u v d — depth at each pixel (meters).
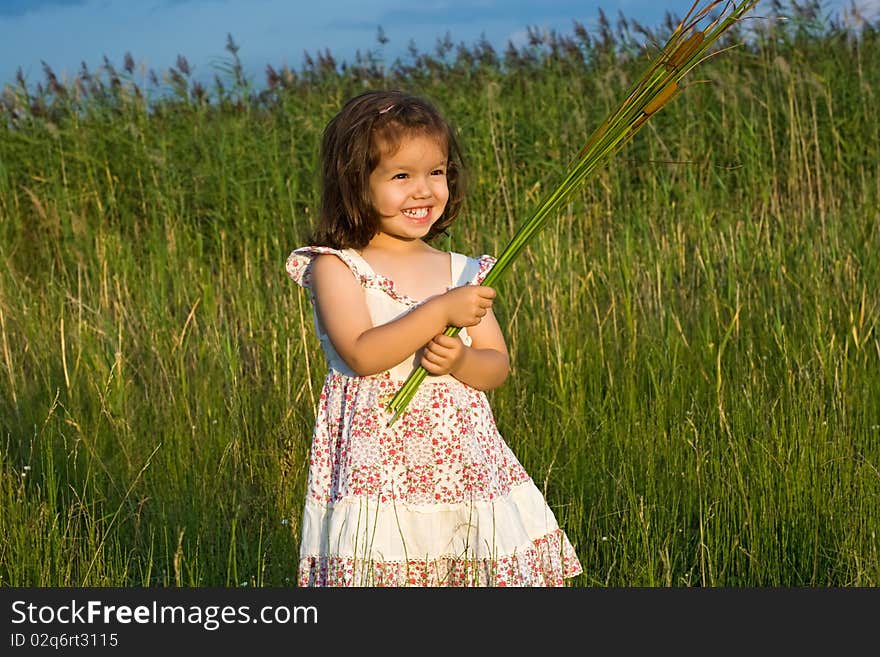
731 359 4.80
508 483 2.67
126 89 8.72
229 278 6.41
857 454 3.80
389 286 2.60
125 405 4.68
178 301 5.95
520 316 5.45
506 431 4.38
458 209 2.84
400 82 9.60
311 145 8.20
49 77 8.70
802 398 4.11
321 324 2.65
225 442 4.39
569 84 9.21
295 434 4.29
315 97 9.09
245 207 7.63
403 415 2.55
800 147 7.25
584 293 5.55
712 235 6.09
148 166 8.16
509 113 8.77
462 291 2.48
